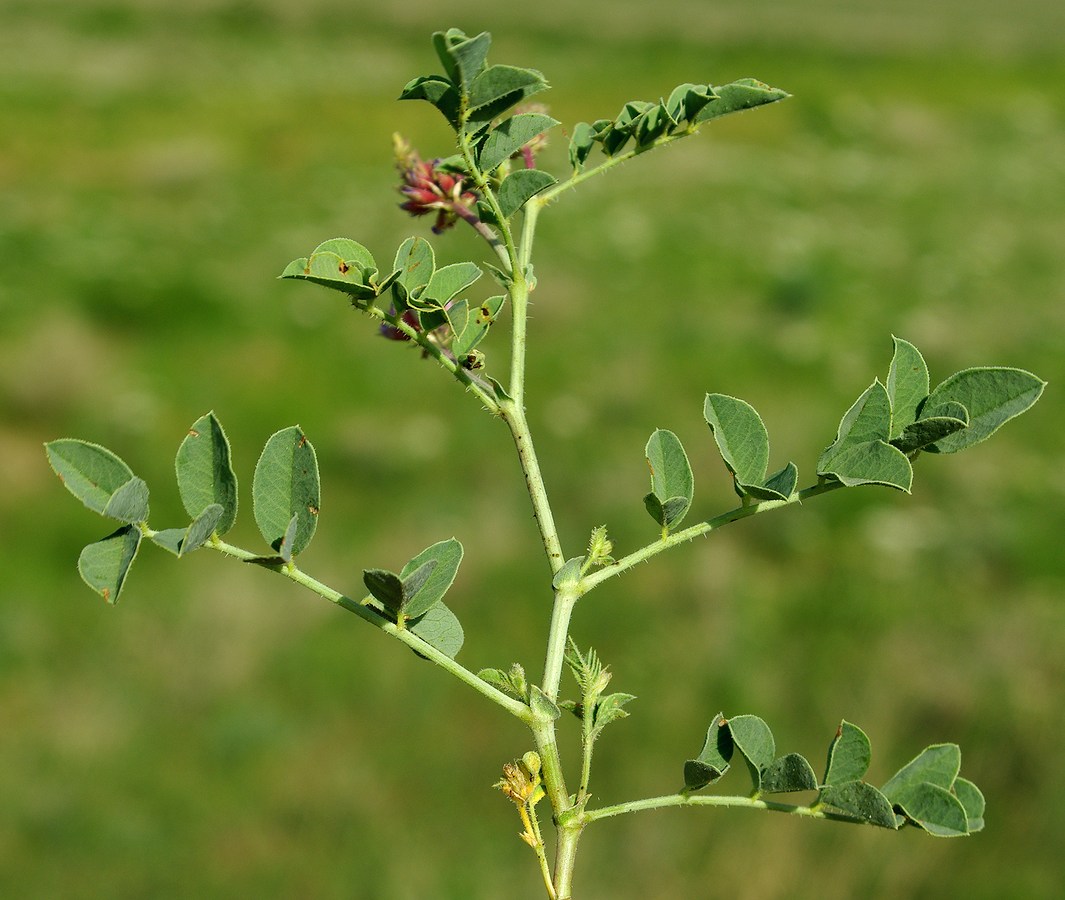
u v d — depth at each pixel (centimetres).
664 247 1321
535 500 122
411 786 546
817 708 578
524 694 117
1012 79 2639
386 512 785
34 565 723
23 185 1479
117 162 1584
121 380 941
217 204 1426
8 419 890
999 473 847
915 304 1212
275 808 534
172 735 576
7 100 1833
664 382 975
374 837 518
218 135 1745
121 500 100
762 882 479
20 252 1189
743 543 759
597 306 1120
